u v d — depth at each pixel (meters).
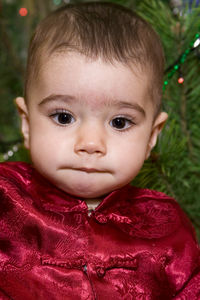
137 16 0.82
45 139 0.70
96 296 0.72
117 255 0.75
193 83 0.99
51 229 0.74
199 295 0.78
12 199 0.76
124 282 0.74
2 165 0.83
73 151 0.69
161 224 0.82
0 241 0.74
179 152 0.97
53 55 0.71
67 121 0.70
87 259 0.73
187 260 0.79
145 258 0.77
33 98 0.73
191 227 0.86
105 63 0.70
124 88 0.70
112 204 0.79
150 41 0.78
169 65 0.98
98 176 0.71
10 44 1.35
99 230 0.76
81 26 0.74
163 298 0.77
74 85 0.68
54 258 0.73
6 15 1.38
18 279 0.72
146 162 0.97
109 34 0.73
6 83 1.43
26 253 0.73
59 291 0.71
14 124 1.49
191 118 1.01
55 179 0.72
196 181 1.02
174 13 1.02
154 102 0.78
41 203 0.76
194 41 0.93
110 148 0.70
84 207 0.76
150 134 0.80
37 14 1.39
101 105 0.69
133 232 0.79
